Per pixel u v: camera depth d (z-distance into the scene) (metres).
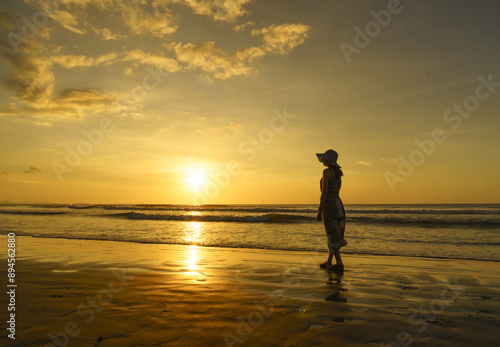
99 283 3.48
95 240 8.76
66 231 11.42
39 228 12.65
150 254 6.01
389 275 4.07
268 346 1.83
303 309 2.56
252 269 4.47
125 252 6.29
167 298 2.88
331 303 2.74
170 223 15.66
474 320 2.32
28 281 3.56
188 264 4.86
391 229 12.26
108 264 4.76
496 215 20.02
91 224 14.85
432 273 4.23
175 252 6.38
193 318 2.32
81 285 3.38
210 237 9.62
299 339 1.93
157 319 2.30
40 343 1.83
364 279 3.81
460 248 7.34
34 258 5.34
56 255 5.72
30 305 2.62
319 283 3.57
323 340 1.92
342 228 4.51
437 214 22.20
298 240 8.88
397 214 22.61
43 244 7.66
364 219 15.48
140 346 1.82
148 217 20.11
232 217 17.92
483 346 1.85
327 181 4.57
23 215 23.62
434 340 1.94
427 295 3.05
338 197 4.62
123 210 34.78
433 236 9.84
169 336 1.97
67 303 2.69
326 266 4.64
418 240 8.84
